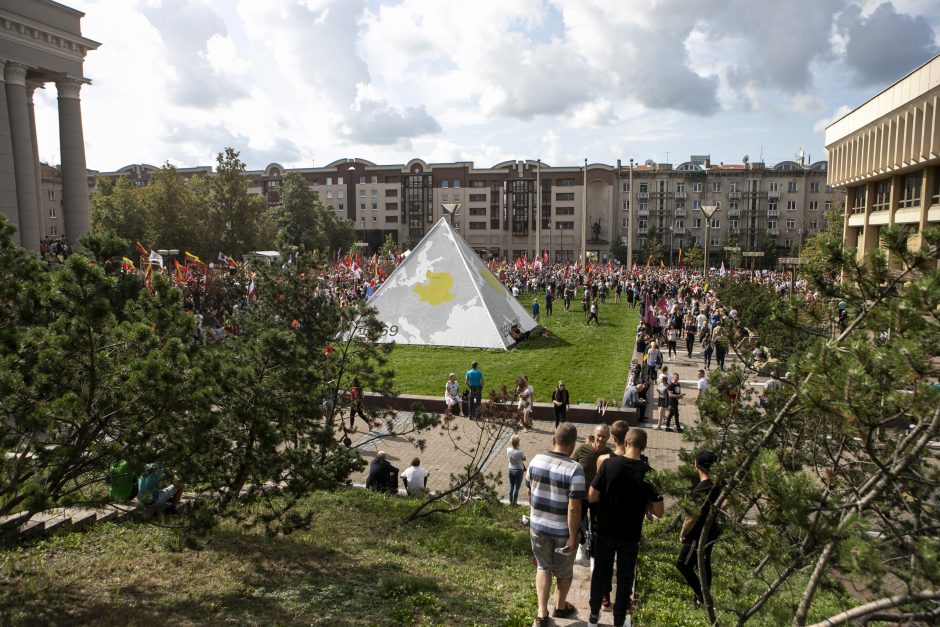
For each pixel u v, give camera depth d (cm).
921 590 388
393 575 825
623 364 2725
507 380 2436
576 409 1984
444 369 2608
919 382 409
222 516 907
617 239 11000
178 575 790
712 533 637
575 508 560
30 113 4834
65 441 715
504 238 11919
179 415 796
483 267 3478
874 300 504
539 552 583
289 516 931
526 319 3506
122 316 838
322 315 1206
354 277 4912
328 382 1161
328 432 1002
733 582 561
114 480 933
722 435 617
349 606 705
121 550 862
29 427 688
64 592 708
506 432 1873
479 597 755
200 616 658
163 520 981
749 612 498
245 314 1224
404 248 12288
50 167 10375
